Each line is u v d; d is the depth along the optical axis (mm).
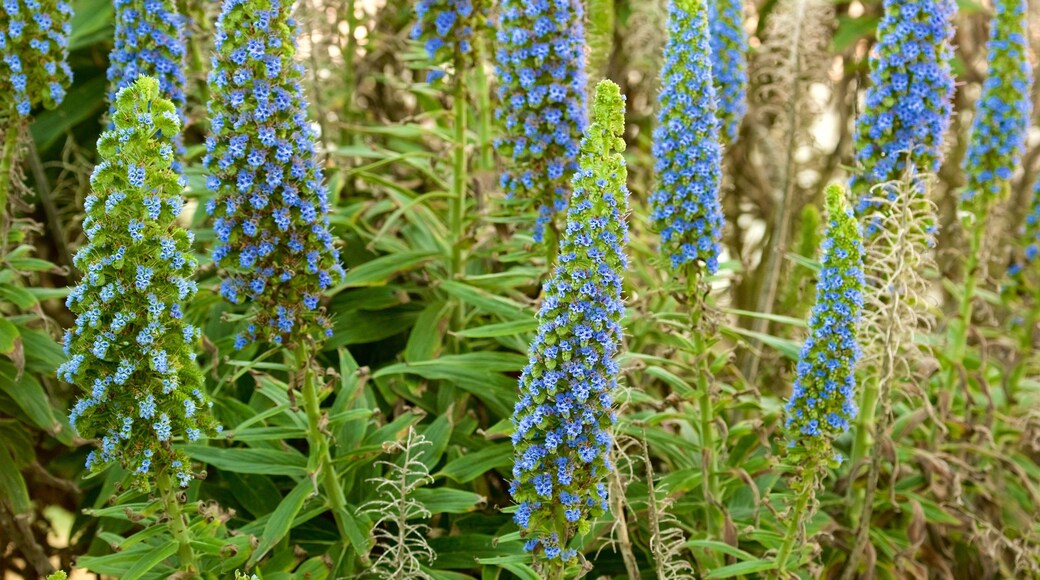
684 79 1458
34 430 1755
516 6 1521
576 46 1530
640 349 1736
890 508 1671
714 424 1566
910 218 1501
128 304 1267
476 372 1604
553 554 1298
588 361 1263
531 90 1521
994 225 1788
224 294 1385
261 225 1367
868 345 1614
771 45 1824
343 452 1535
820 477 1441
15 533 1640
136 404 1287
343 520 1488
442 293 1747
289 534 1559
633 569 1445
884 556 1665
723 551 1466
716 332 1529
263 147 1348
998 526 1761
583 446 1276
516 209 1596
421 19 1631
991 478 1752
